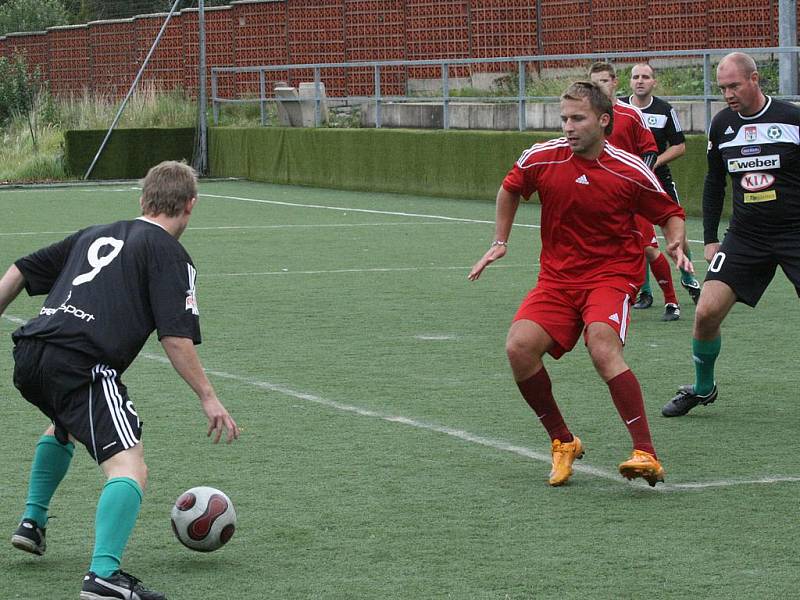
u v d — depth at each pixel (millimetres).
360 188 65812
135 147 75562
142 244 12352
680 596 12141
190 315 12273
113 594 11648
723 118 19156
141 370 23141
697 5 61156
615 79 26422
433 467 16797
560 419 16125
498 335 26266
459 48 72688
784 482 16016
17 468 16797
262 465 16922
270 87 82438
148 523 14562
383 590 12398
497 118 61219
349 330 26906
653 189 15992
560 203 15992
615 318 15773
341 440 18172
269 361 23766
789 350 24547
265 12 81500
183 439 18266
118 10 110562
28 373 12305
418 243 42344
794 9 47688
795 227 18797
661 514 14734
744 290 19047
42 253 12891
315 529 14305
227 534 13289
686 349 24875
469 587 12438
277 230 46781
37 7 119062
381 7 76062
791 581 12531
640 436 15469
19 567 13188
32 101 89250
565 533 14094
